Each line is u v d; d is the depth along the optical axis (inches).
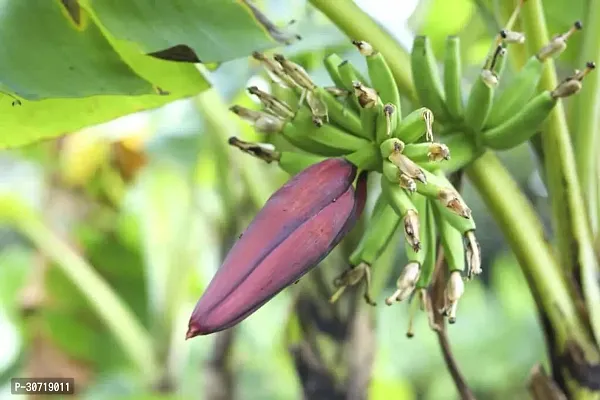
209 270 110.7
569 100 55.2
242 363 130.2
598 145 54.4
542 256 52.6
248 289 44.9
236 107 49.3
